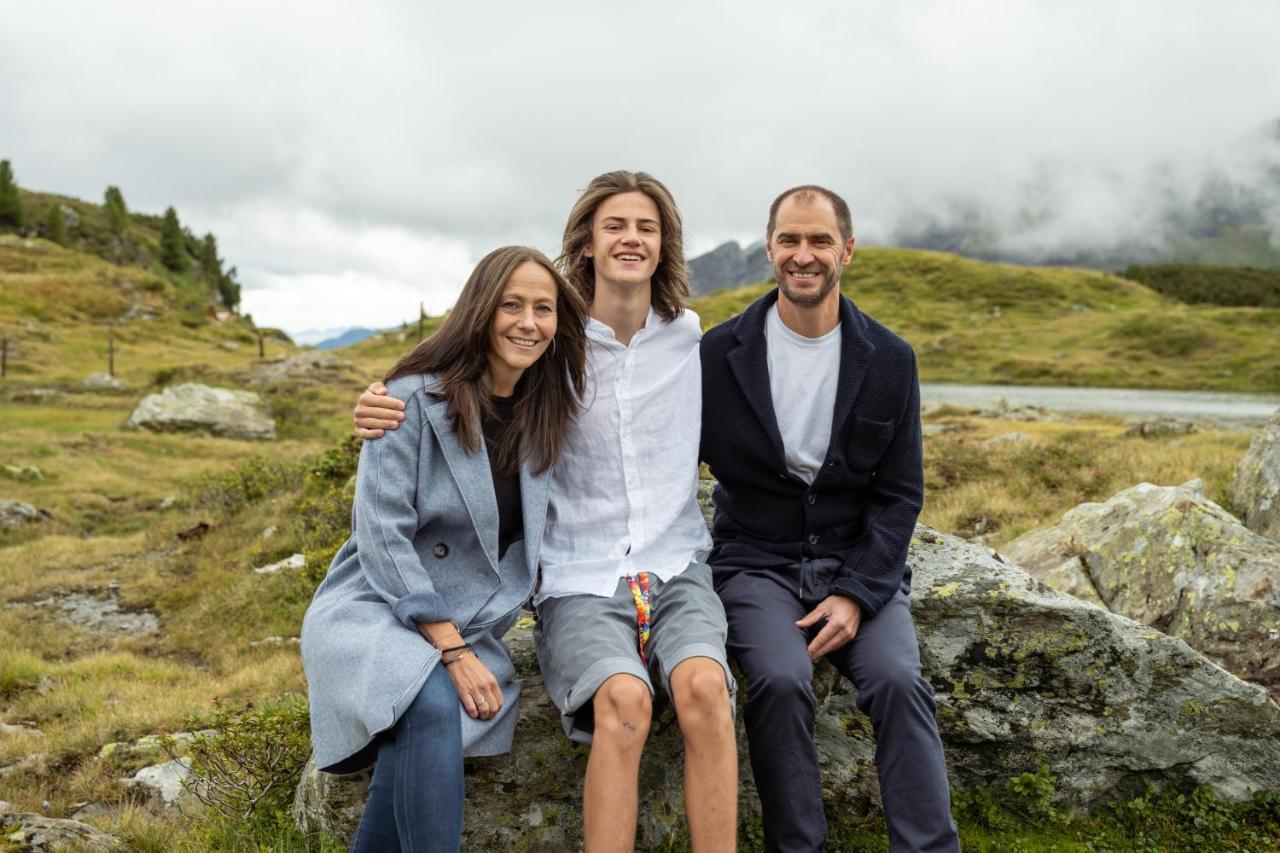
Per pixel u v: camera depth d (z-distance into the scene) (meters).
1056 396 48.22
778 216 3.08
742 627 2.88
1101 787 3.39
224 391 29.33
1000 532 8.73
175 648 8.52
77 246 111.94
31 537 14.02
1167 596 4.89
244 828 3.42
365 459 2.66
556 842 3.08
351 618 2.64
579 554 2.89
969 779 3.45
